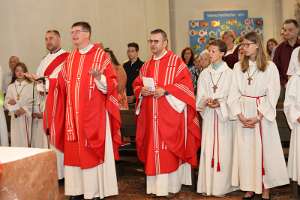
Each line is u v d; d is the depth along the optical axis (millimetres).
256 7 11781
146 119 4797
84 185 4508
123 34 9867
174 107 4625
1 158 2412
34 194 2480
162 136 4613
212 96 4609
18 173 2371
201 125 5117
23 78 6387
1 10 7922
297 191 4484
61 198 4848
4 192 2305
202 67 6457
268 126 4359
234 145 4605
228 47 6578
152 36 4734
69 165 4574
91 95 4469
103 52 4621
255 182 4387
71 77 4559
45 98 4711
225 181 4680
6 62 7887
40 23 8297
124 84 6102
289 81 4383
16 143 6367
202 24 11758
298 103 4332
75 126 4512
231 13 11789
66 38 8695
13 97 6348
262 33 11781
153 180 4738
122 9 9859
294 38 5449
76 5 8898
